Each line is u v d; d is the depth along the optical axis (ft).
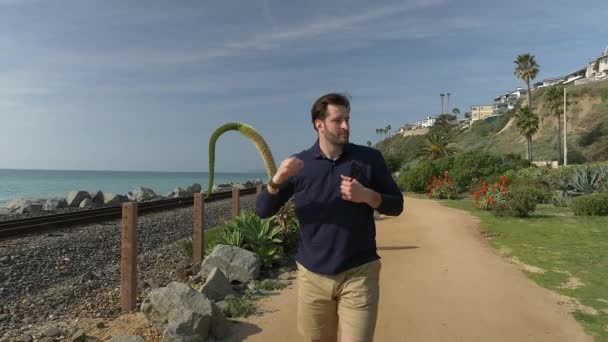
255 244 25.67
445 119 503.20
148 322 16.37
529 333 15.15
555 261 26.50
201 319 14.06
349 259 8.54
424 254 27.89
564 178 81.82
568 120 256.93
